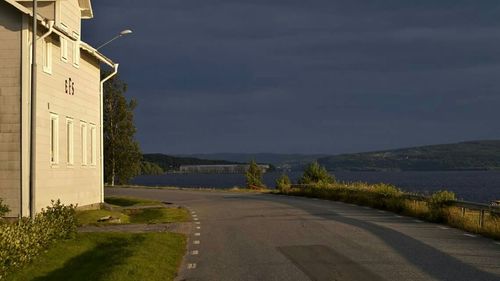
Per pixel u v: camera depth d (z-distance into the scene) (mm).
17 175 21375
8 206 20594
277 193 49375
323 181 45031
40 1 23938
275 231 18953
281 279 11062
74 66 27156
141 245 15836
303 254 13977
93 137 30750
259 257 13828
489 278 10727
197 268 12820
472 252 13812
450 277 10844
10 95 21391
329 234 17656
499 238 16000
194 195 48469
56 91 24594
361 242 15750
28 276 12883
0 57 21453
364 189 32938
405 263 12391
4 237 12695
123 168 71750
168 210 31062
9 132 21391
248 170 67500
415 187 101438
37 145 22266
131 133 72438
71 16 26766
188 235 19000
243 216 25125
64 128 25641
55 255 15195
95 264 13852
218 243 16750
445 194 21781
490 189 95375
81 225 22391
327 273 11484
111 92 71438
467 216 19750
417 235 17109
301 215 24500
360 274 11273
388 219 22203
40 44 22672
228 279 11352
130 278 11305
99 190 31688
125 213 30797
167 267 12906
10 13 21516
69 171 26281
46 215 17234
